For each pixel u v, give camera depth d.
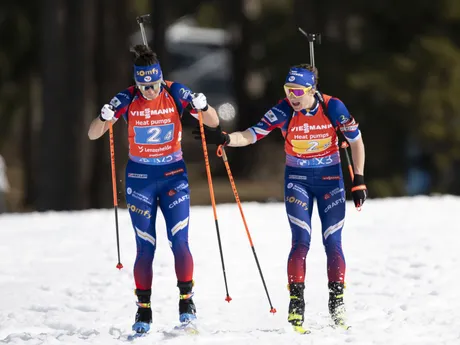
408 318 20.09
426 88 76.00
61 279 26.28
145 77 18.42
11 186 103.12
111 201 68.88
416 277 25.14
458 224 35.25
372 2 80.00
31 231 36.28
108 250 30.48
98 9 68.62
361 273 25.91
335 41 80.81
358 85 76.69
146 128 18.89
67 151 68.06
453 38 80.44
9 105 86.50
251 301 22.67
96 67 68.81
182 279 19.02
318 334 18.47
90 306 22.72
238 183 101.62
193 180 103.00
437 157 77.81
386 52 80.00
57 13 67.56
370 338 18.06
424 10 79.31
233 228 34.94
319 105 19.31
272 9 93.81
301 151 19.55
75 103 67.94
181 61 128.00
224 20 115.31
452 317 20.05
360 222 36.34
